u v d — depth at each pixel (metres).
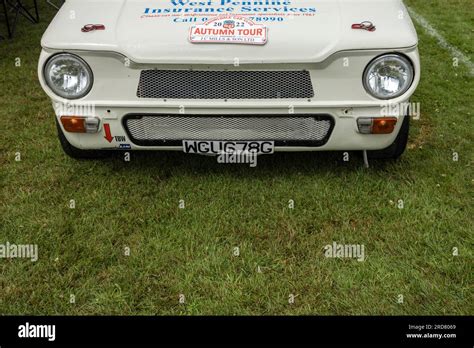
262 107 2.63
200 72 2.61
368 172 3.21
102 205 2.97
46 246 2.65
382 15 2.76
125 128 2.77
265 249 2.65
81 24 2.74
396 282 2.41
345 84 2.62
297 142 2.79
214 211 2.90
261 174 3.21
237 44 2.55
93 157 3.30
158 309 2.30
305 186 3.09
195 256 2.59
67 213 2.90
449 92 4.36
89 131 2.79
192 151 2.85
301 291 2.38
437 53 5.25
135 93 2.66
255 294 2.37
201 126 2.75
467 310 2.27
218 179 3.16
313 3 2.84
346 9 2.80
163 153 3.42
